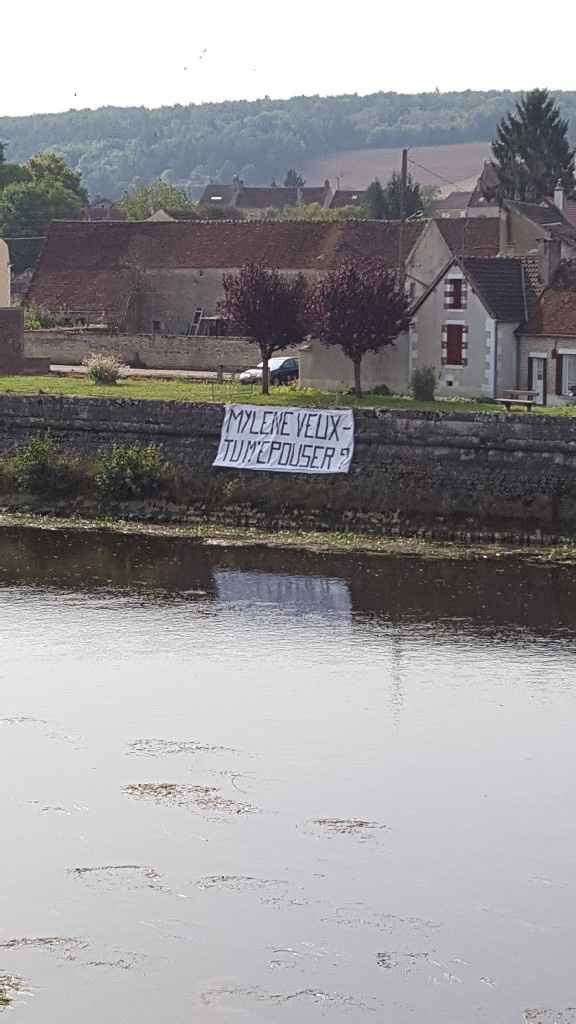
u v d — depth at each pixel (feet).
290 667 108.68
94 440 167.43
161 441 163.94
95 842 80.18
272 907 73.77
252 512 155.63
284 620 120.67
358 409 155.74
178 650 112.68
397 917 72.95
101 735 94.99
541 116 370.94
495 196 366.84
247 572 136.46
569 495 146.41
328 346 191.42
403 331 182.29
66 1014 65.16
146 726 96.68
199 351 234.38
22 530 154.30
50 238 284.00
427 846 80.18
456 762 91.35
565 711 99.96
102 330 249.55
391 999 66.39
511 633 116.88
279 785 87.61
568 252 216.95
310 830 81.82
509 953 69.97
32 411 170.30
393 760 91.50
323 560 140.67
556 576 134.31
